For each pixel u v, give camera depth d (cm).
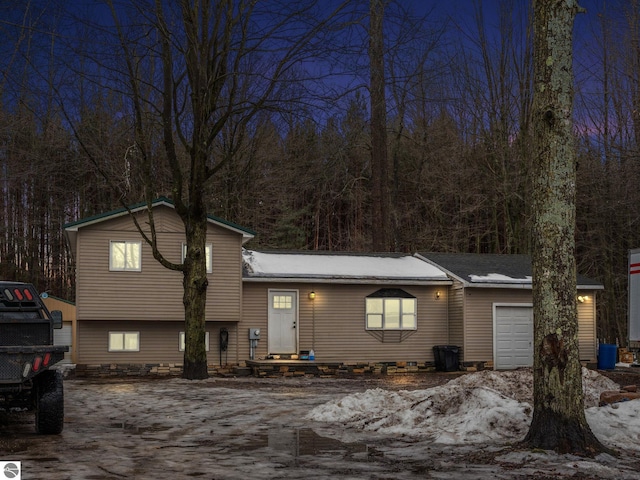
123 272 2503
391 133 4559
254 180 4144
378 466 820
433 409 1145
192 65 2081
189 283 2155
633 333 2055
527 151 3741
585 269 4278
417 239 4453
